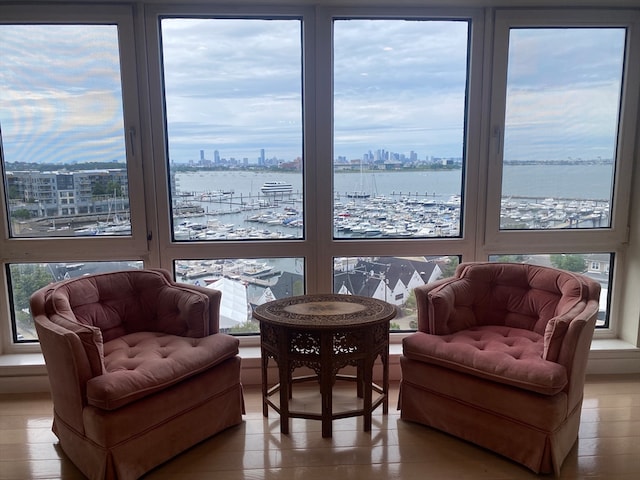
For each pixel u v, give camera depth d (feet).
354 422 7.48
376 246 9.18
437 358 6.90
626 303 9.49
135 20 8.25
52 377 6.28
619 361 9.20
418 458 6.47
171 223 9.02
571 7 8.56
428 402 7.14
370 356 6.95
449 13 8.54
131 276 7.98
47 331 5.96
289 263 9.26
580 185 9.25
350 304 7.67
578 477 6.01
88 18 8.17
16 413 7.85
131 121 8.49
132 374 5.91
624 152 9.07
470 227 9.23
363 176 9.10
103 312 7.45
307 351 6.79
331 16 8.46
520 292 7.91
